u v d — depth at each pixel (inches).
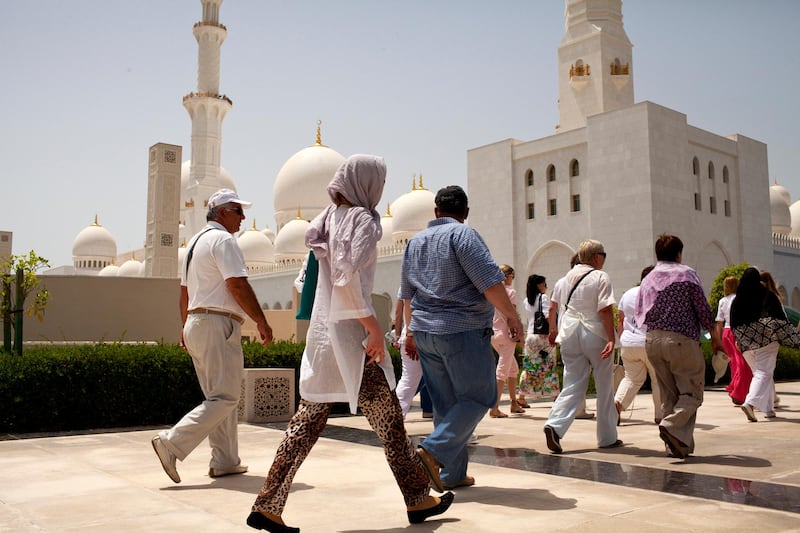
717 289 1301.7
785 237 1806.1
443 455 151.2
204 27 2116.1
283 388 365.4
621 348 332.5
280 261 2369.6
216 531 138.5
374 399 140.6
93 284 551.5
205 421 189.3
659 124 1373.0
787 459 222.8
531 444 264.5
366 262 135.9
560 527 136.5
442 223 170.7
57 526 142.9
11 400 323.3
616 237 1382.9
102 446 265.7
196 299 197.5
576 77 1596.9
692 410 224.2
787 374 725.9
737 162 1603.1
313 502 162.7
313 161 2549.2
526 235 1572.3
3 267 416.5
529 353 407.5
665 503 158.4
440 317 159.2
